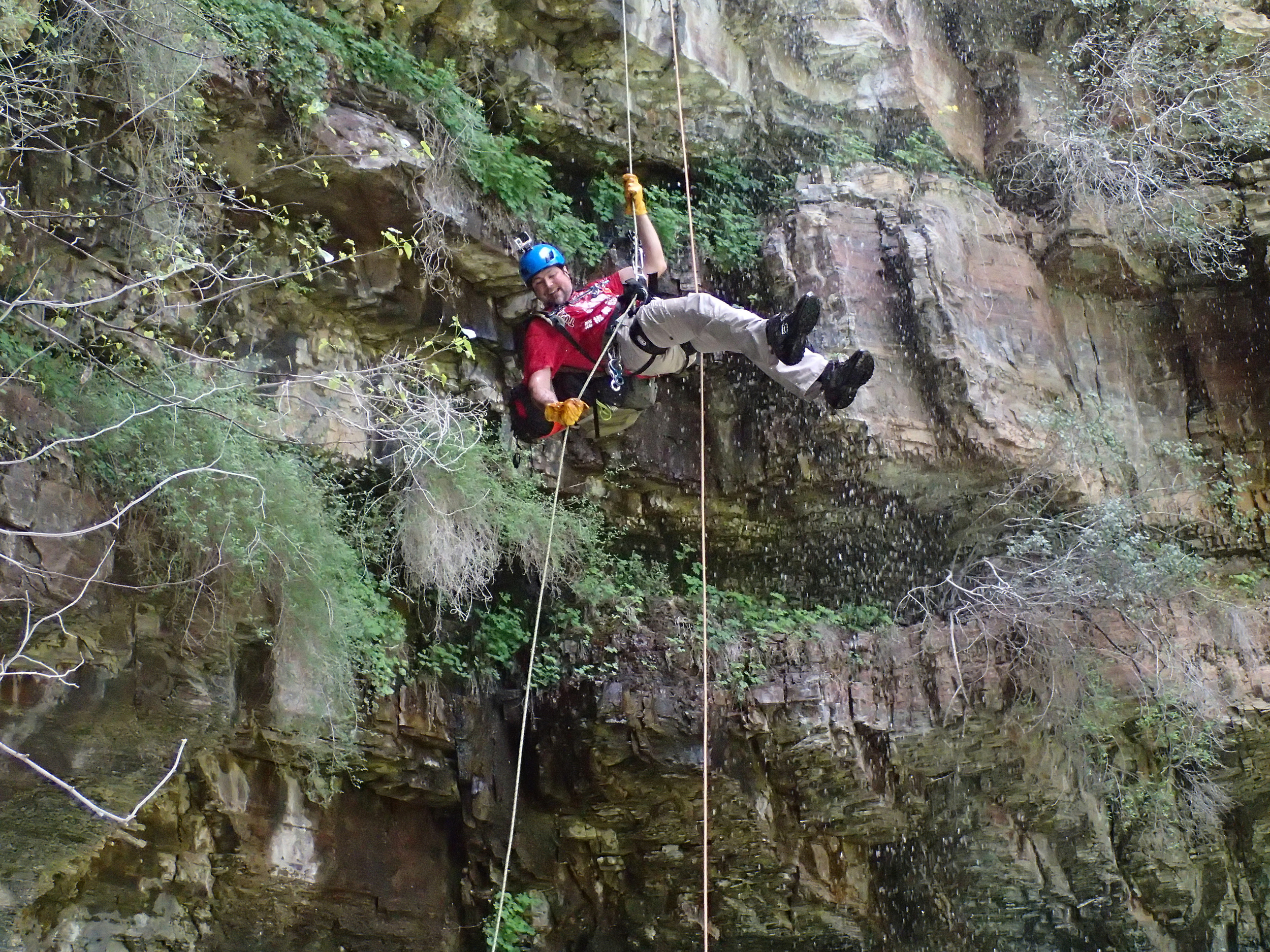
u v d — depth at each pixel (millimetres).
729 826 10250
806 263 11055
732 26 11320
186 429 7223
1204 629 10930
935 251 11008
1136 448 11812
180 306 7199
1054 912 11172
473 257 9547
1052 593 10602
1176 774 11062
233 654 7633
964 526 11398
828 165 11914
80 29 7496
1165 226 11992
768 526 11406
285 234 8852
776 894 10570
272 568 7629
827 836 10672
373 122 8891
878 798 10398
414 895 9539
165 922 8195
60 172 7559
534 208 9969
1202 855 11258
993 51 12852
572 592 10492
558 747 10156
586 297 7371
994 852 10992
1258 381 12148
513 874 10031
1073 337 12031
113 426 5836
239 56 8242
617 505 10945
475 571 9094
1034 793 10805
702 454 7566
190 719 7312
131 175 7902
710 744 10078
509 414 10008
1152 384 12203
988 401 10680
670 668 10219
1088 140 12023
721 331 6906
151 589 7004
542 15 10070
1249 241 12188
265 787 8539
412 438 8398
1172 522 11688
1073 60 12688
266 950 8711
